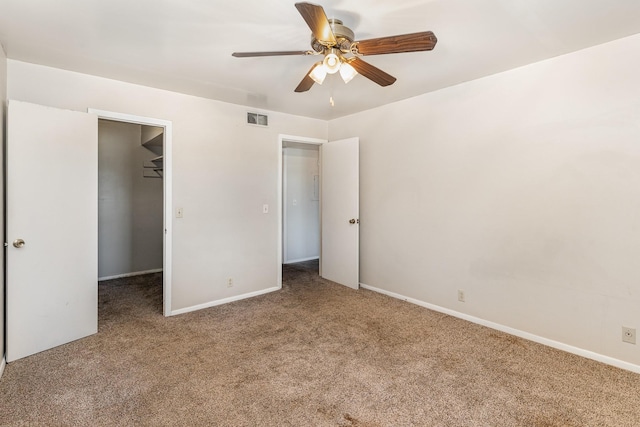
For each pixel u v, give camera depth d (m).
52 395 1.99
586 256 2.45
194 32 2.15
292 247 5.97
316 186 6.25
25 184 2.42
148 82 3.04
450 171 3.27
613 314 2.34
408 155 3.65
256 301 3.76
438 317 3.26
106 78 2.94
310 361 2.42
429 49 1.81
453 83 3.13
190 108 3.43
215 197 3.62
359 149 4.22
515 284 2.84
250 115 3.89
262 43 2.30
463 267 3.20
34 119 2.46
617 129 2.29
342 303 3.68
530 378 2.19
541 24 2.06
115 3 1.82
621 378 2.18
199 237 3.52
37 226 2.48
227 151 3.70
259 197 3.99
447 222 3.31
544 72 2.61
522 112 2.74
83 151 2.73
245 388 2.08
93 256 2.82
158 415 1.82
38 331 2.50
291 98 3.57
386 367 2.33
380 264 4.04
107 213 4.77
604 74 2.33
